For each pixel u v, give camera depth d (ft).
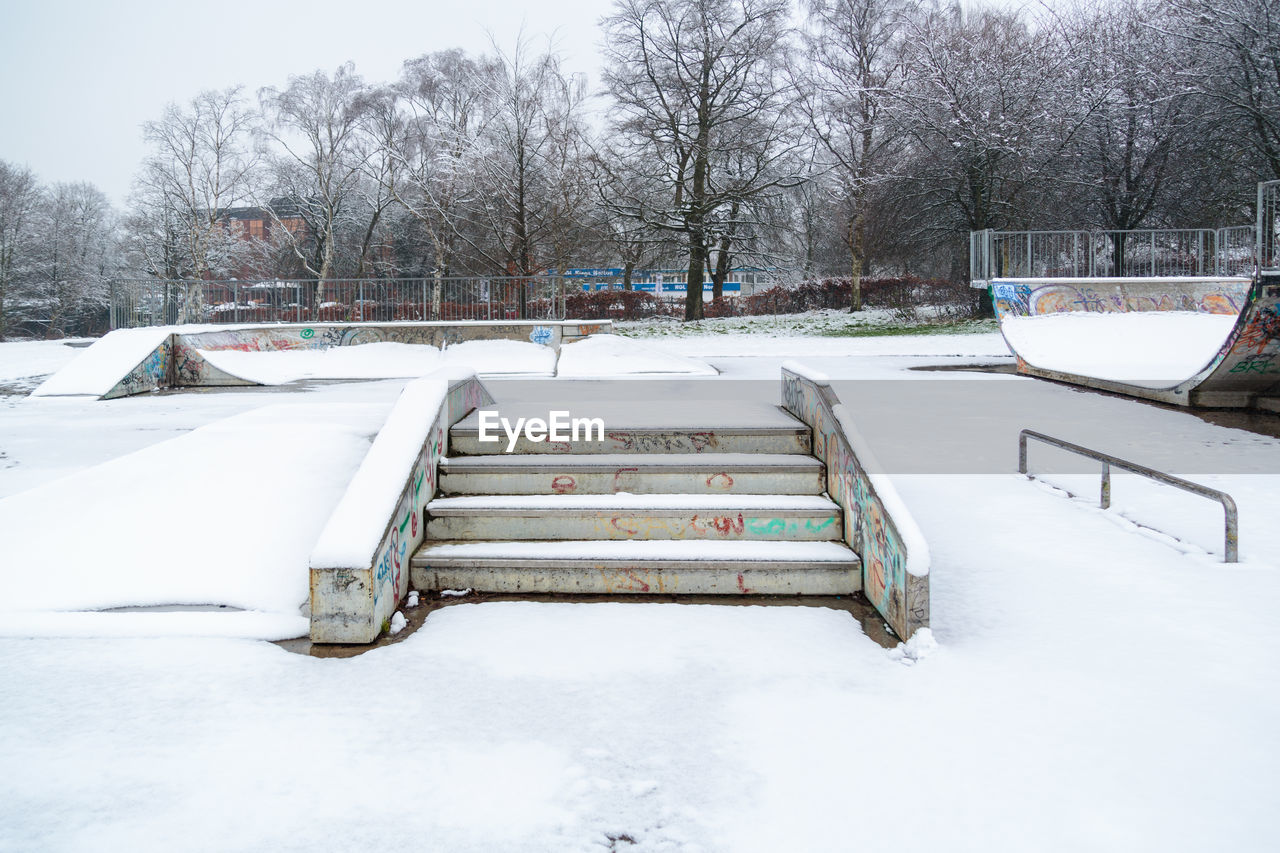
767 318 109.19
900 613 12.05
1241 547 16.10
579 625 12.67
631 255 132.05
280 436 17.98
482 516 15.01
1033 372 47.44
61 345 89.25
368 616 11.93
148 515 15.08
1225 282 51.44
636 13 100.07
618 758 8.94
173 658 11.44
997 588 14.17
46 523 14.83
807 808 8.01
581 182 102.89
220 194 142.31
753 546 14.60
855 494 14.23
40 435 30.40
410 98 125.90
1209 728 9.48
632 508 14.94
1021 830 7.63
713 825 7.75
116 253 197.77
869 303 122.01
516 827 7.72
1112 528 17.43
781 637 12.22
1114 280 52.31
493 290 69.82
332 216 143.54
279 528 14.96
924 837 7.54
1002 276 66.95
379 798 8.20
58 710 9.96
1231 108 76.18
